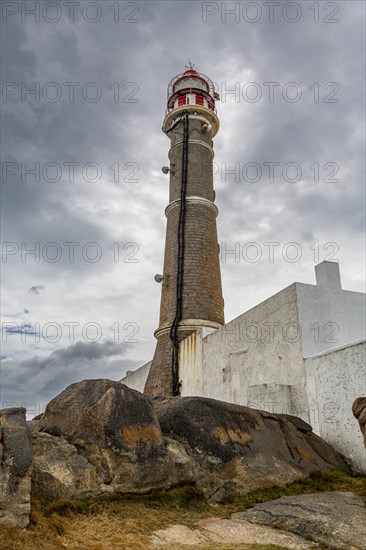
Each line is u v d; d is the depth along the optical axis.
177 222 25.42
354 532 6.58
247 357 16.86
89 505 7.48
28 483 6.77
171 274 24.56
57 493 7.43
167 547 6.12
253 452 9.92
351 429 11.33
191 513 7.95
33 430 8.70
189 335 22.64
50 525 6.65
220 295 24.58
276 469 9.85
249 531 7.03
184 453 9.12
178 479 8.70
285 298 14.83
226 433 10.01
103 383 9.16
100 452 8.15
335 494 8.77
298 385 13.54
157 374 23.19
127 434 8.46
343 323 14.06
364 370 11.23
